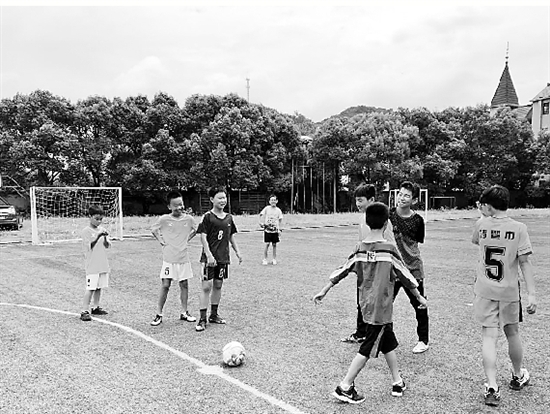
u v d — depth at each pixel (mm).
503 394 3482
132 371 3932
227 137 30625
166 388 3576
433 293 7211
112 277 8602
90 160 29281
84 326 5324
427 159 35781
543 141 38844
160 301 5422
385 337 3422
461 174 38469
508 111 39375
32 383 3684
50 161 28062
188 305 6355
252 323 5453
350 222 25109
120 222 16500
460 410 3211
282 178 33281
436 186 37156
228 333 5043
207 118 32562
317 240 16172
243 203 33406
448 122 38875
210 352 4418
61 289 7535
